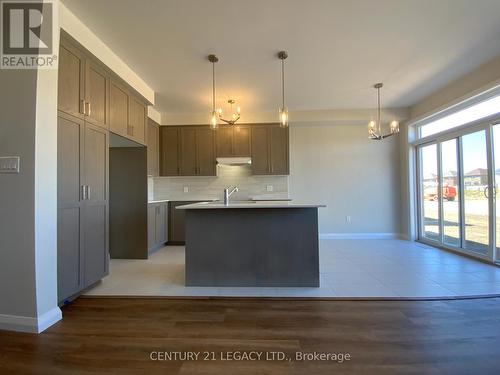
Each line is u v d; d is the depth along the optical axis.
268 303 2.54
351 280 3.12
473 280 3.09
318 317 2.25
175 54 3.17
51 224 2.15
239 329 2.06
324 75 3.79
